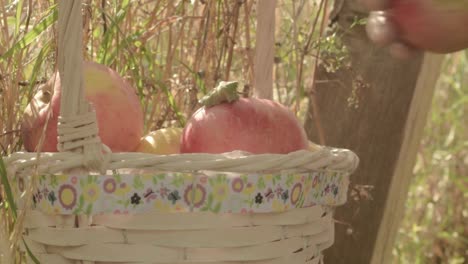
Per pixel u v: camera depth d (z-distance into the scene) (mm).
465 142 2584
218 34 1479
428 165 2537
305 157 990
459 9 644
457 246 2521
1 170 1033
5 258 1104
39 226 996
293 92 1768
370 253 1629
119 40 1442
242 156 956
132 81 1452
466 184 2562
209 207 947
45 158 958
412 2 653
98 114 1066
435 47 665
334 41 1572
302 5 1557
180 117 1405
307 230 1047
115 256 958
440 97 2670
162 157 932
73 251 975
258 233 980
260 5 1219
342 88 1604
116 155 939
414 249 2428
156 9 1415
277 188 973
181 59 1510
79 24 953
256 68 1231
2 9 1262
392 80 1582
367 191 1613
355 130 1604
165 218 946
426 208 2545
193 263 965
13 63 1288
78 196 946
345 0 1610
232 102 1085
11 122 1253
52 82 1129
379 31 669
